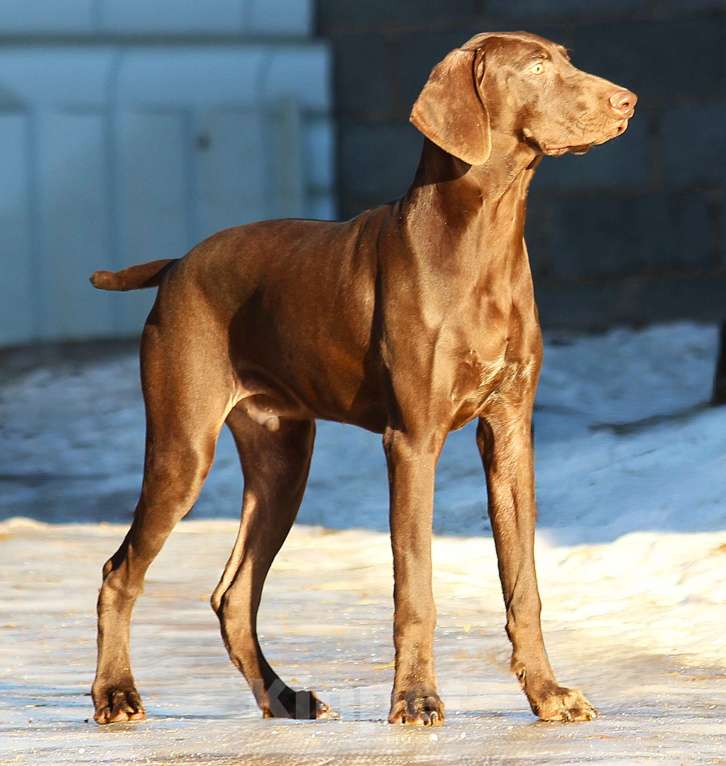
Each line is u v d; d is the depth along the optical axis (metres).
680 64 26.59
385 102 27.38
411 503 8.33
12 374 24.94
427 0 27.11
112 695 8.84
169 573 14.01
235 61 27.52
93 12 27.33
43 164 27.05
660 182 26.73
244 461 9.75
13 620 12.05
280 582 13.42
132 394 23.50
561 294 26.97
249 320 9.23
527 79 8.32
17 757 7.48
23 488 18.86
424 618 8.22
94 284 9.96
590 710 8.28
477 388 8.43
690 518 13.51
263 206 27.50
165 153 27.34
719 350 18.09
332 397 8.98
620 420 19.61
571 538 13.85
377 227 8.73
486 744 7.49
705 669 9.82
